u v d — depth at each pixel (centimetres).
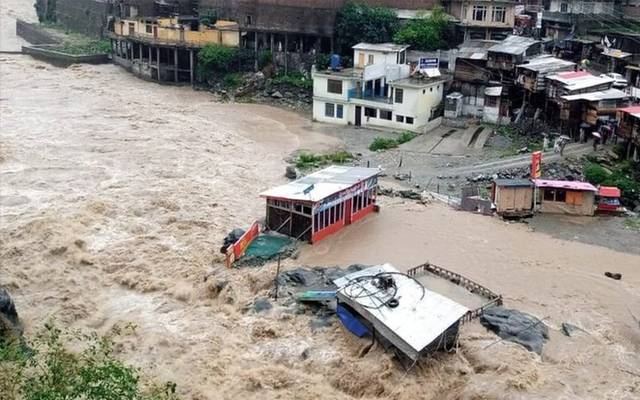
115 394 1798
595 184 4841
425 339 2808
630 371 2942
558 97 5850
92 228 4222
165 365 2948
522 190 4572
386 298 3083
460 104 6688
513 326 3166
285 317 3256
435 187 5053
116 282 3662
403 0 8100
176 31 8656
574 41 7231
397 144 6088
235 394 2772
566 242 4231
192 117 7069
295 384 2816
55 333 2625
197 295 3528
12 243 4009
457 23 7775
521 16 8244
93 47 10381
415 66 7138
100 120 6719
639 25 7338
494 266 3897
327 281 3538
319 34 8150
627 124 5147
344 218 4375
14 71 9056
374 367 2836
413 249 4094
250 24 8600
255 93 8106
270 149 6109
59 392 1803
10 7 14950
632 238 4303
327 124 7012
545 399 2670
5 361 2214
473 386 2730
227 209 4606
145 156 5641
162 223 4334
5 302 3136
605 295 3600
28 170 5191
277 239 4147
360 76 6838
